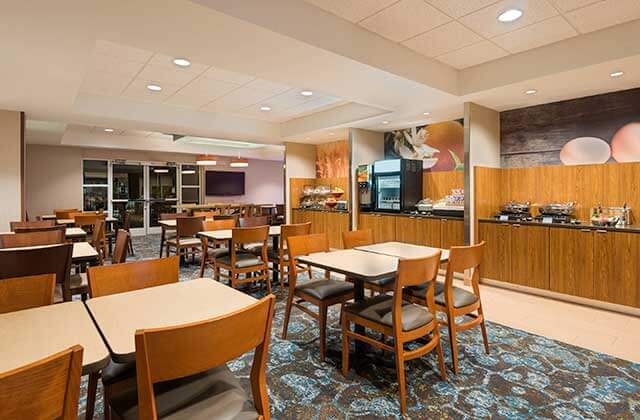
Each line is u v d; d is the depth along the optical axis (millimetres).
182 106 6035
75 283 2941
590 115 4391
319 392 2270
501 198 5133
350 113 5941
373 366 2592
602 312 3736
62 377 933
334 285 2922
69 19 2414
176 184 11242
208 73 4414
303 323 3441
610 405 2133
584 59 3426
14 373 834
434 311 2402
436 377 2441
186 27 2574
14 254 2342
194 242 5562
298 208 7934
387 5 2924
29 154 8891
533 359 2699
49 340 1270
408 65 3756
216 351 1165
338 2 2883
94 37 2693
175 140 9555
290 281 3039
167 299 1740
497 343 2979
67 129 8078
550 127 4719
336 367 2588
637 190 4004
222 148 10945
